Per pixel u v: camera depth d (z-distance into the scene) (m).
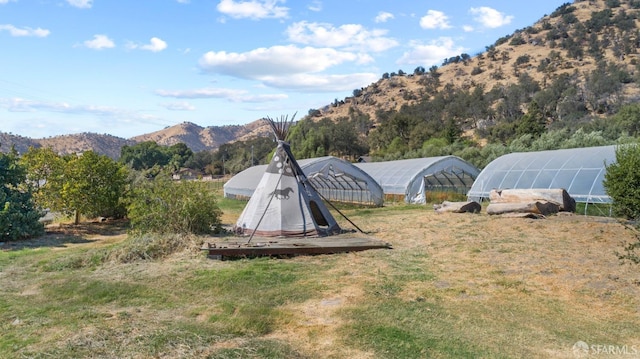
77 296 7.86
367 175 27.17
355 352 5.18
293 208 13.59
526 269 8.60
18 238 14.98
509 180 21.23
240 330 5.94
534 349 5.18
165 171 14.95
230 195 37.41
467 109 91.69
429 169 28.69
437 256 10.09
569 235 11.52
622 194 13.83
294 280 8.28
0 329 6.16
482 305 6.73
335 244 11.19
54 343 5.51
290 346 5.40
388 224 15.81
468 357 4.99
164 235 11.97
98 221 19.97
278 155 14.54
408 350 5.18
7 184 15.95
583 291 7.24
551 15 159.50
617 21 124.56
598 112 74.38
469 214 16.73
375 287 7.63
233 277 8.47
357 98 141.25
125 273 9.23
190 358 4.99
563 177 18.94
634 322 5.99
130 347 5.28
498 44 156.12
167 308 7.05
